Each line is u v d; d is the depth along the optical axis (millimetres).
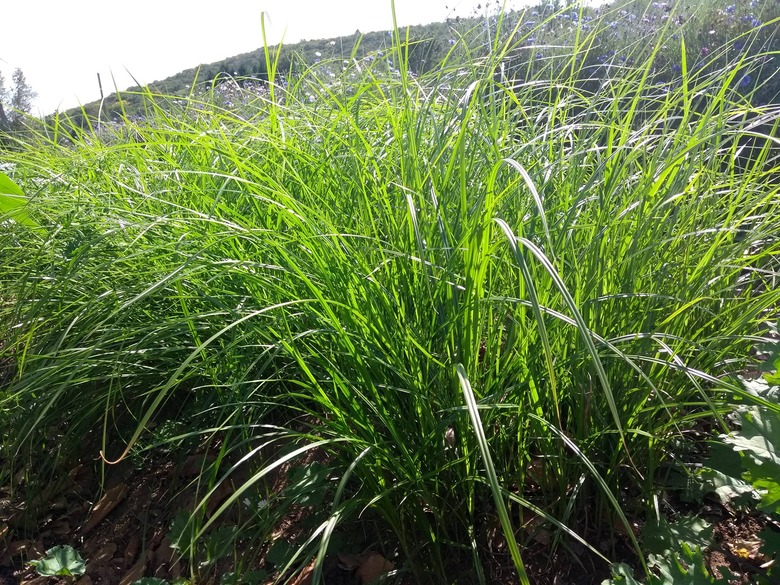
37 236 2754
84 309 2006
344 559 1896
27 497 2424
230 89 4453
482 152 2223
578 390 1802
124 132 3473
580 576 1766
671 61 4617
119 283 2338
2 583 2188
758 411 1641
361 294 1739
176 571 2062
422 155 2238
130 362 2242
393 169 2217
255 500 2104
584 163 2236
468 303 1614
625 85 2500
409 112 2104
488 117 2418
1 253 2867
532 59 2730
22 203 2629
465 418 1679
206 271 2012
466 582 1790
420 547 1777
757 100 4461
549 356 1176
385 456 1643
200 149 2668
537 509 1592
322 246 1789
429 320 1799
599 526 1875
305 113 2789
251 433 2180
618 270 1875
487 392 1752
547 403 1815
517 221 1867
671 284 1985
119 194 2484
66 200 2541
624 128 2102
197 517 2148
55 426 2561
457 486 1849
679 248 2053
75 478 2543
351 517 1985
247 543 2055
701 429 2176
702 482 1928
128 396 2531
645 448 1951
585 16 4340
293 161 2451
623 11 4641
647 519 1863
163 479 2461
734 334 2006
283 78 3213
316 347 1933
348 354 1679
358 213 2137
